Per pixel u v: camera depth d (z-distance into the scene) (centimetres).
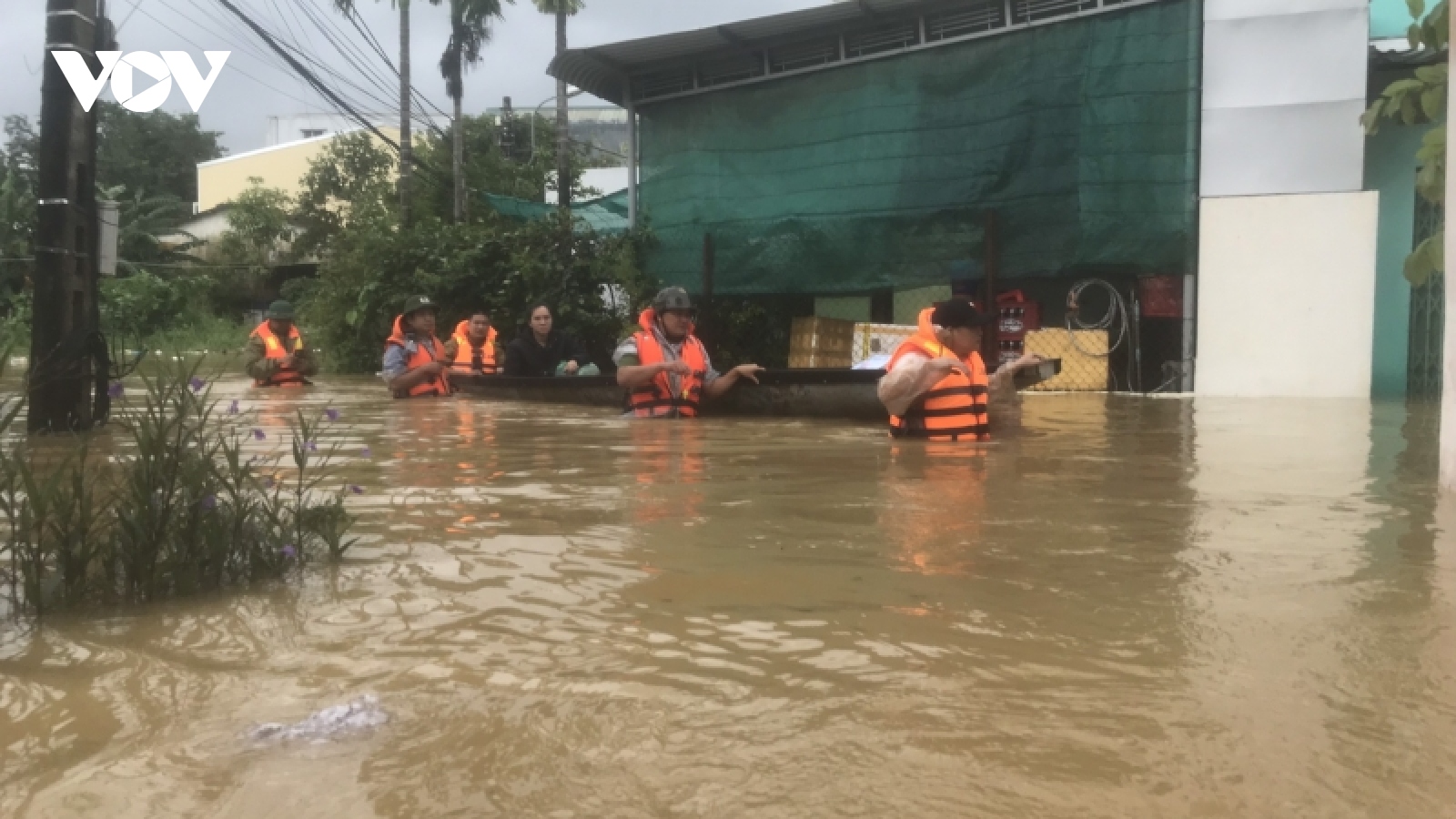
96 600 252
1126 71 988
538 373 995
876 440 587
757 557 290
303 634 223
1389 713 173
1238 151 961
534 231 1462
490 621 231
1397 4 1043
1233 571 268
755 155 1195
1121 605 238
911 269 1102
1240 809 142
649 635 220
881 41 1110
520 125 3148
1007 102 1039
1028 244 1038
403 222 2269
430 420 748
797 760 158
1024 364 618
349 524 328
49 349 618
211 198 3953
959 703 180
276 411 825
